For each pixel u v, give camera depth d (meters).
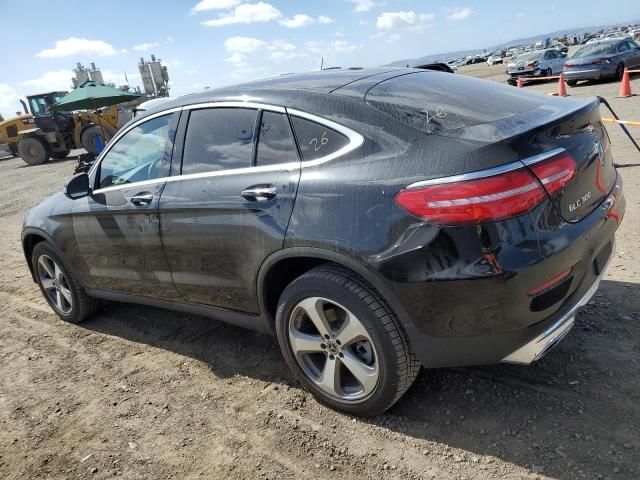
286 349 2.79
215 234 2.89
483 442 2.40
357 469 2.37
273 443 2.60
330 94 2.64
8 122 22.48
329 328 2.59
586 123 2.48
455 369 2.93
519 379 2.77
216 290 3.07
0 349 4.03
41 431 2.94
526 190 2.07
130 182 3.45
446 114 2.40
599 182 2.50
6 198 11.99
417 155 2.24
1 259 6.66
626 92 13.69
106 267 3.75
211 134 3.02
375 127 2.41
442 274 2.14
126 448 2.71
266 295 2.83
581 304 2.38
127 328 4.12
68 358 3.75
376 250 2.25
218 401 3.00
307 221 2.46
